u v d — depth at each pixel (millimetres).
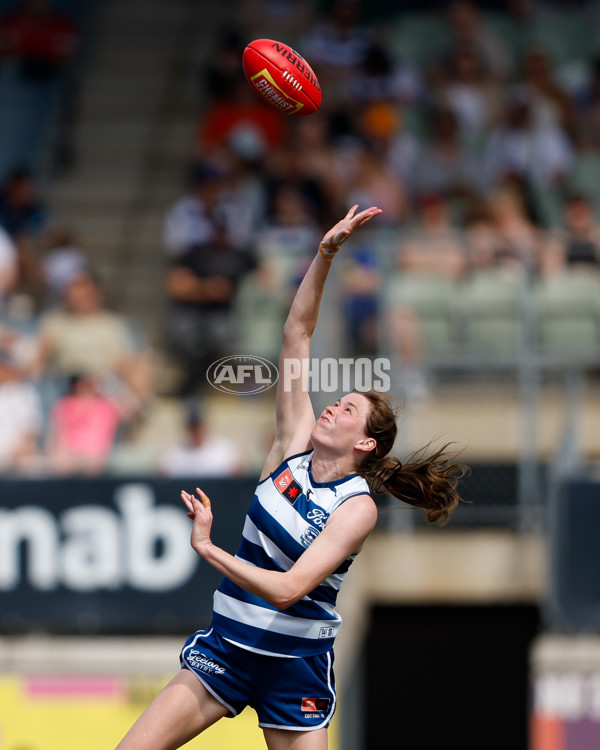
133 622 26516
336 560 13180
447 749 35938
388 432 14055
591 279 29781
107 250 40969
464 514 29203
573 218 33219
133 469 27688
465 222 34156
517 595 29078
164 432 29328
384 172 36719
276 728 13945
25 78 44625
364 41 43250
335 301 27297
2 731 26844
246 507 26281
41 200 42094
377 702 36031
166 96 46625
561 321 29484
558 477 26844
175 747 13859
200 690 13836
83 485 26531
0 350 28875
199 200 35344
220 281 31250
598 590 26656
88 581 26578
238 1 49844
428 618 34438
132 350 30250
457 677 35625
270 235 34156
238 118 40500
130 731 13695
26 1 46344
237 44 42875
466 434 29406
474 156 38750
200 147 40719
